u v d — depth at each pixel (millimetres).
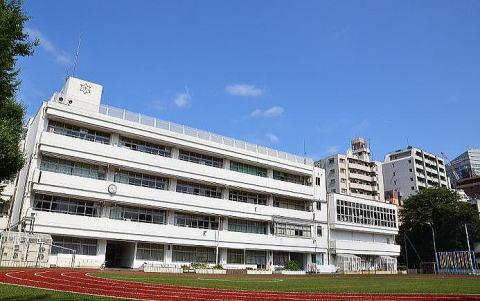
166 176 47656
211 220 51094
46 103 40531
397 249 72625
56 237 39625
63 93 45844
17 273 21344
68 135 42312
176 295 14250
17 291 12500
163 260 46062
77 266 37750
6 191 43812
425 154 114375
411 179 108125
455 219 74688
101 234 41219
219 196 52531
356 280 31188
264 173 58562
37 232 37406
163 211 47312
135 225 43656
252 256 54594
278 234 56281
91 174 43156
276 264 57188
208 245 48781
